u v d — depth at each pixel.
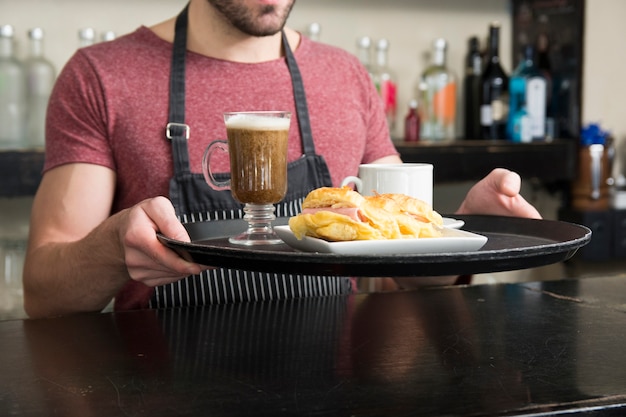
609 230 2.75
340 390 0.87
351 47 2.83
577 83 2.77
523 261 0.95
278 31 1.56
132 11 2.60
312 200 1.12
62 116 1.56
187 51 1.64
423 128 2.76
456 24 2.94
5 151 2.21
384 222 1.08
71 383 0.90
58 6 2.52
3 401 0.85
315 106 1.70
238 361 0.98
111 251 1.26
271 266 0.95
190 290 1.51
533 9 2.91
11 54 2.34
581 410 0.81
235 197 1.26
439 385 0.89
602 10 3.00
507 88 2.77
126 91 1.58
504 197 1.38
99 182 1.55
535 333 1.10
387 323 1.17
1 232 2.53
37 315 1.50
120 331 1.13
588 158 2.79
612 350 1.02
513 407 0.81
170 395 0.86
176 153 1.56
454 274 0.93
